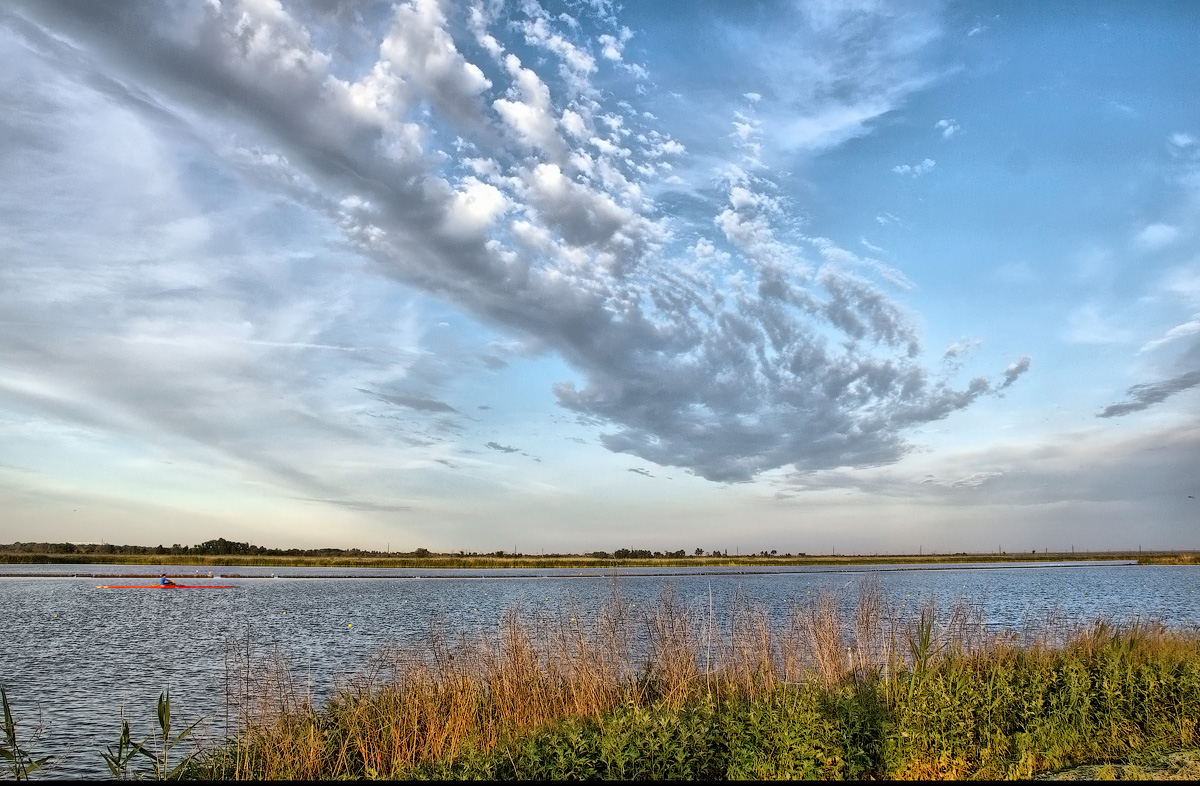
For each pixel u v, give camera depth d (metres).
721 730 12.44
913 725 12.69
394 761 13.15
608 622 19.41
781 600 55.25
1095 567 177.00
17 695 25.77
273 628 45.69
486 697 16.39
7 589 87.94
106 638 42.31
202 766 13.66
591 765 11.25
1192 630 25.66
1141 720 15.13
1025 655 18.22
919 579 103.56
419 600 69.19
